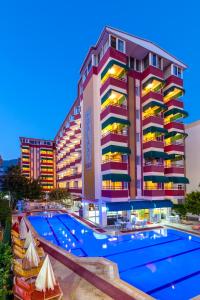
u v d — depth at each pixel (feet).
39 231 99.30
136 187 113.09
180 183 121.19
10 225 80.79
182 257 64.90
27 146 369.71
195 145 135.64
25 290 36.70
